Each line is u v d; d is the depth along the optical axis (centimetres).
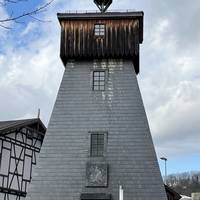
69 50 2803
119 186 2442
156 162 2498
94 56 2791
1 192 3472
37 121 4103
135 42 2792
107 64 2798
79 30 2850
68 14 2856
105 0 3009
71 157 2547
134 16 2834
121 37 2812
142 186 2441
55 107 2692
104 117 2641
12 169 3653
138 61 2877
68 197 2448
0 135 3534
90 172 2486
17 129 3788
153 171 2473
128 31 2823
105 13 2852
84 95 2717
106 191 2439
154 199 2406
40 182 2495
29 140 3962
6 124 3869
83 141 2581
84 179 2481
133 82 2734
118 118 2633
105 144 2556
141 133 2580
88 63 2812
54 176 2505
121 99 2691
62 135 2611
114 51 2778
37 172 2522
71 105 2692
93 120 2638
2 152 3550
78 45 2812
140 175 2469
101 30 2845
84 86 2745
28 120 3994
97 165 2498
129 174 2473
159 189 2428
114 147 2548
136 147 2542
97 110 2666
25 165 3844
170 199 3928
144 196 2417
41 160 2550
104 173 2475
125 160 2511
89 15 2850
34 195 2464
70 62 2828
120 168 2492
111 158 2519
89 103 2691
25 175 3819
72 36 2838
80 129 2617
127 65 2786
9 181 3591
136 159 2509
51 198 2452
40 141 4153
